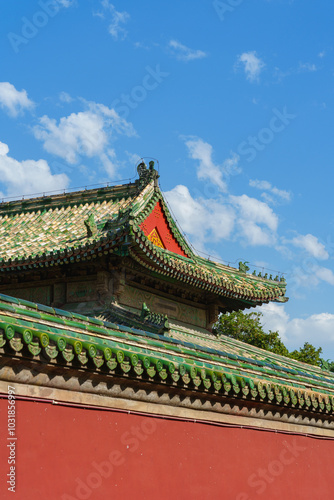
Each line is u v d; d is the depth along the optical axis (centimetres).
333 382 2273
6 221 2975
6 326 1165
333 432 2230
